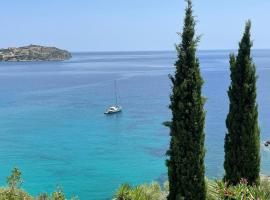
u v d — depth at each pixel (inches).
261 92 5275.6
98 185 2000.5
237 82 860.6
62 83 7012.8
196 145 808.3
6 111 4037.9
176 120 816.3
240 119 857.5
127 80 7465.6
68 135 3014.3
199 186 812.6
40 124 3405.5
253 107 856.3
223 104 4355.3
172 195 829.8
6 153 2549.2
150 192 1034.7
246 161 853.2
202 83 821.2
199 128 811.4
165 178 2079.2
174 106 820.6
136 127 3243.1
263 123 3294.8
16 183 697.6
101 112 3961.6
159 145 2684.5
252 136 855.1
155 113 3858.3
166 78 7780.5
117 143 2763.3
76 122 3481.8
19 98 5000.0
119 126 3297.2
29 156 2487.7
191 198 810.2
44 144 2760.8
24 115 3821.4
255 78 857.5
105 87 6294.3
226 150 874.8
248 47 859.4
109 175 2137.1
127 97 5088.6
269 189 798.5
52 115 3809.1
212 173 2057.1
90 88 6151.6
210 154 2399.1
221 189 740.0
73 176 2128.4
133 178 2091.5
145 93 5487.2
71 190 1937.7
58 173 2178.9
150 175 2128.4
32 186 1996.8
